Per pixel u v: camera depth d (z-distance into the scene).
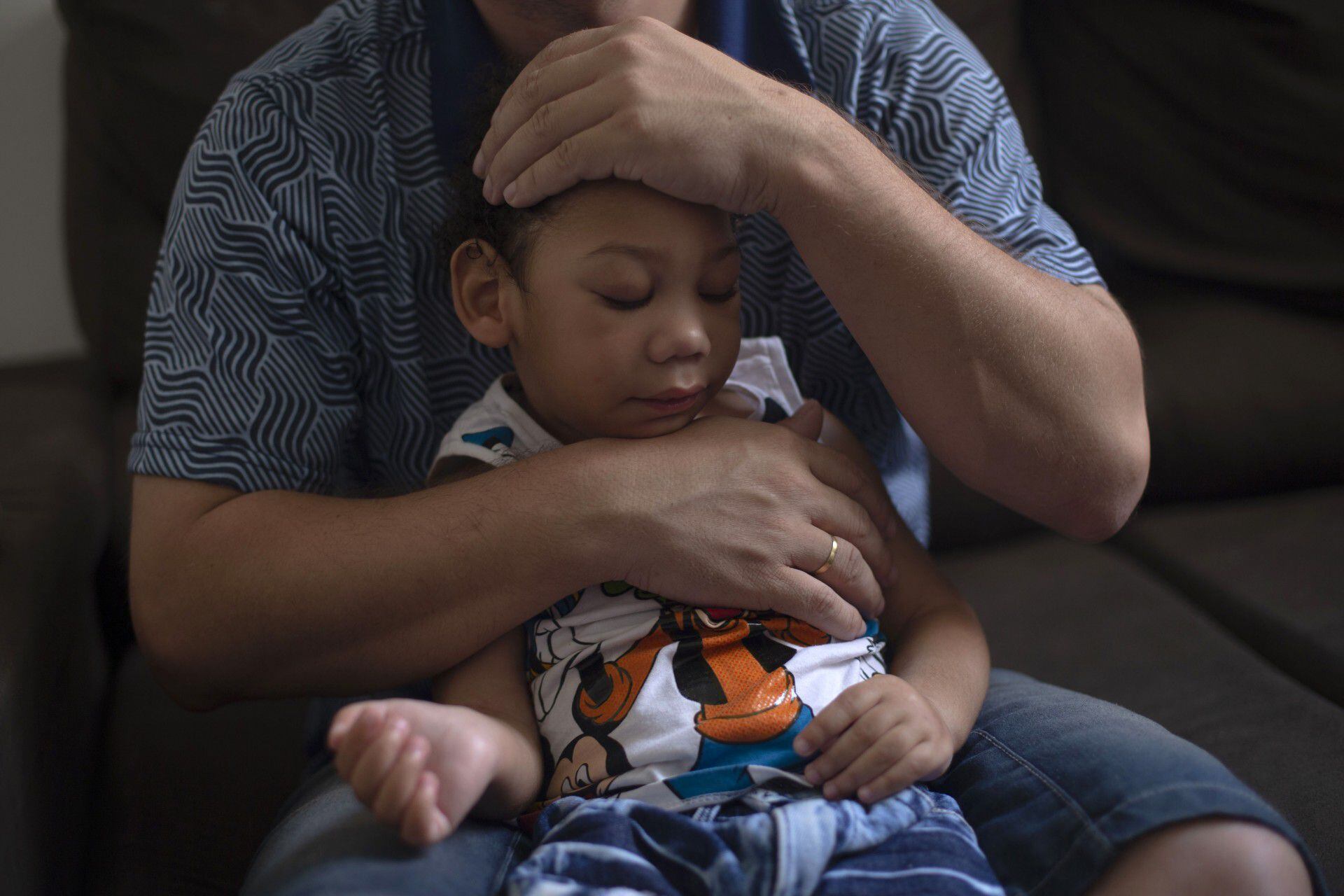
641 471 0.71
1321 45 1.25
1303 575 1.14
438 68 0.86
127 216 1.26
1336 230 1.30
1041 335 0.74
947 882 0.59
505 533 0.70
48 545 0.92
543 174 0.69
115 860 0.86
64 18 1.23
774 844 0.59
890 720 0.65
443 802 0.60
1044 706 0.75
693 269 0.69
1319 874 0.60
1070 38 1.38
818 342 0.93
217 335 0.81
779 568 0.72
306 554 0.72
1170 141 1.34
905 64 0.91
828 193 0.70
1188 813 0.59
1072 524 0.81
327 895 0.55
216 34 1.21
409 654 0.72
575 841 0.60
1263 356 1.30
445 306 0.90
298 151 0.85
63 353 1.49
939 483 1.28
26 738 0.74
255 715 1.07
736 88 0.70
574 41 0.72
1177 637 1.08
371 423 0.92
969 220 0.88
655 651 0.71
